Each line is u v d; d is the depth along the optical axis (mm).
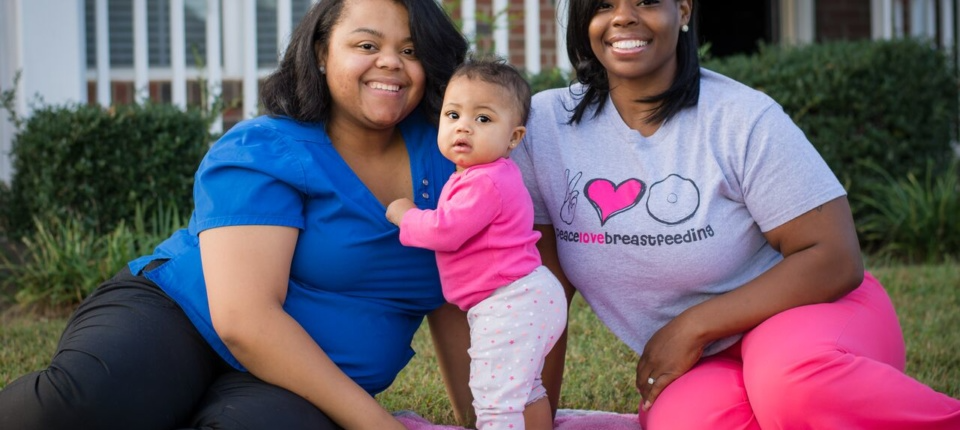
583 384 3561
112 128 5445
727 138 2531
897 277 5492
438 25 2557
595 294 2744
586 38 2648
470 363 2787
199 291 2455
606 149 2639
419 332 4344
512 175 2529
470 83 2512
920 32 8500
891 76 6535
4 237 5836
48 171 5398
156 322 2395
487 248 2498
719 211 2551
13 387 2193
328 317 2502
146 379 2277
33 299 5164
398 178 2670
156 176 5531
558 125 2711
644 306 2701
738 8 11828
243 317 2312
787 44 7180
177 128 5602
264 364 2330
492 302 2510
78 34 5977
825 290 2508
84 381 2184
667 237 2551
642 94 2609
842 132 6461
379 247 2521
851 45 6738
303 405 2320
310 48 2533
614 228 2592
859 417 2246
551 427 2660
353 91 2496
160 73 7086
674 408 2529
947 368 3791
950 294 5066
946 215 6328
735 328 2529
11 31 5914
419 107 2734
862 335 2445
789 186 2496
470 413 2889
